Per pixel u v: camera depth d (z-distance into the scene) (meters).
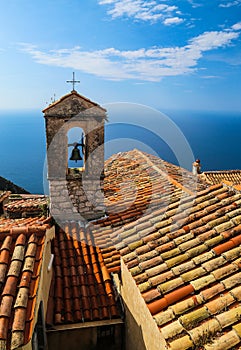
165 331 3.74
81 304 6.28
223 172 18.58
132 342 5.43
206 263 4.64
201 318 3.82
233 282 4.20
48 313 5.85
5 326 3.75
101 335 6.27
